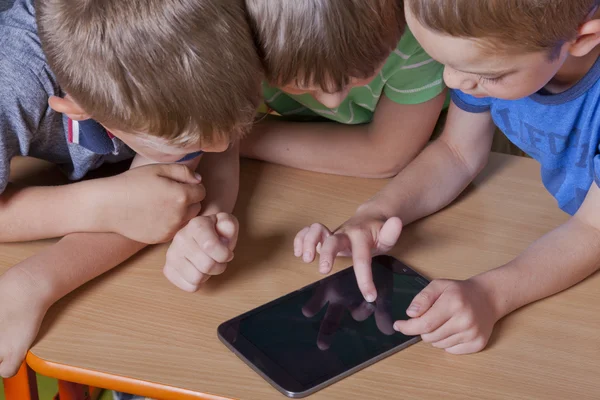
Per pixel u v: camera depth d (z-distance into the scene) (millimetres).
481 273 887
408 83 1067
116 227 929
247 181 1092
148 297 867
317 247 927
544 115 956
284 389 736
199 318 836
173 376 759
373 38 766
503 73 737
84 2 745
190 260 862
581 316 850
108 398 1470
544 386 758
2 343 800
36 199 948
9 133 928
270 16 742
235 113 767
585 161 969
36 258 875
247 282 894
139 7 721
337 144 1122
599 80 881
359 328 822
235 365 775
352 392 745
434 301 820
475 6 673
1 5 1121
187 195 946
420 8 708
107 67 745
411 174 1052
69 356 785
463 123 1069
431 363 785
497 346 807
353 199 1062
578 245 892
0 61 904
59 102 850
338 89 808
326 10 729
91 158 1040
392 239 915
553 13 685
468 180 1070
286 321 828
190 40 723
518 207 1043
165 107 744
